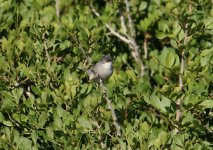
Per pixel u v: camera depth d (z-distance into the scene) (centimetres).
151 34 1712
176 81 1426
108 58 1405
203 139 1473
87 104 1328
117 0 1759
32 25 1512
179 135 1323
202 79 1414
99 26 1617
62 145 1356
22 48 1480
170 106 1380
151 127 1359
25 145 1366
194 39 1507
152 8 1756
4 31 1575
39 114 1390
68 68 1433
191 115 1369
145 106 1434
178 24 1433
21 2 1866
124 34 1712
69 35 1534
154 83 1609
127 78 1464
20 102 1449
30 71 1429
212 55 1431
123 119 1412
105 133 1344
